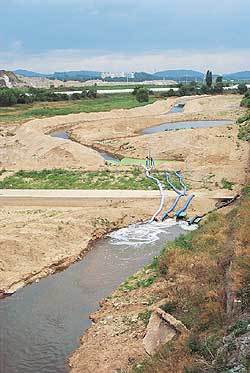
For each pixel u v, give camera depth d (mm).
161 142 66375
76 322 24438
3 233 32969
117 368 19719
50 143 63250
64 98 132500
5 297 27266
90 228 36062
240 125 75188
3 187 47344
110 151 68500
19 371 20828
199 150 60594
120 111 105125
